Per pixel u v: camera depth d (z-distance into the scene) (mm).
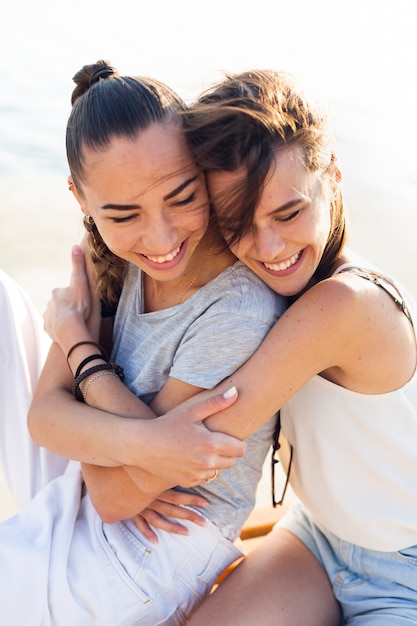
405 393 1703
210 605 1810
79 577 1772
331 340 1606
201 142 1520
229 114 1488
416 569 1799
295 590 1878
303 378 1647
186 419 1639
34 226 5199
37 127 6609
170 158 1542
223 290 1725
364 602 1851
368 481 1779
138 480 1724
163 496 1836
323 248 1665
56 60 8336
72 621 1749
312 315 1609
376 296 1625
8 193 5543
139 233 1615
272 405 1657
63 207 5488
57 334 1951
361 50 9773
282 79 1611
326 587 1927
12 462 2176
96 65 1721
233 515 1891
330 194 1671
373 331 1614
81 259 2049
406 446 1715
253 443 1860
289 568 1930
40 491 2000
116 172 1545
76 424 1781
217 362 1684
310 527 2033
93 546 1823
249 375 1647
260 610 1807
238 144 1487
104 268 1933
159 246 1605
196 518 1830
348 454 1764
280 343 1629
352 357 1636
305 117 1568
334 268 1759
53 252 4918
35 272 4668
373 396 1687
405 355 1669
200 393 1692
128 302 1923
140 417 1734
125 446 1675
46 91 7414
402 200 5824
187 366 1704
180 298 1783
